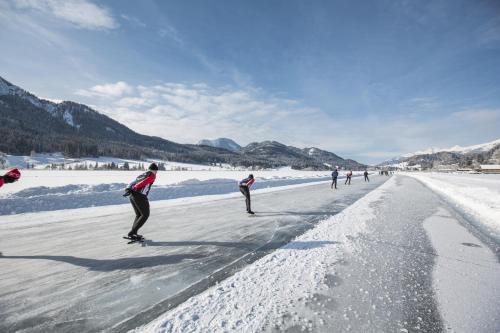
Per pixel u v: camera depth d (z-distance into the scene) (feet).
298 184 82.28
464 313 8.88
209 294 9.98
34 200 28.07
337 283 11.02
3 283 10.84
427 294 10.18
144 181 16.37
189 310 8.86
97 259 13.79
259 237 18.54
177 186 46.24
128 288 10.57
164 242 17.08
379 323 8.22
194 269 12.64
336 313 8.76
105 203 33.37
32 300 9.52
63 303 9.36
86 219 23.90
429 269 12.70
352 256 14.37
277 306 9.17
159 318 8.51
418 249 15.88
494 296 10.07
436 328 8.03
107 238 17.78
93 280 11.26
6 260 13.51
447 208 32.99
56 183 61.87
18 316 8.52
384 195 48.06
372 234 19.21
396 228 21.29
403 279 11.50
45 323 8.18
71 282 11.02
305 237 18.29
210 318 8.40
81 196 31.94
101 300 9.60
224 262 13.61
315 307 9.12
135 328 7.97
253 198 43.01
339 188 65.62
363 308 9.10
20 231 19.45
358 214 27.61
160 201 37.76
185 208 31.50
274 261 13.55
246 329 7.84
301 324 8.12
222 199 40.86
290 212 29.35
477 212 30.35
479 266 13.20
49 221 22.94
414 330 7.91
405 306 9.27
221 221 24.04
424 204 36.32
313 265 13.00
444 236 19.10
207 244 16.75
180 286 10.81
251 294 10.02
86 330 7.86
